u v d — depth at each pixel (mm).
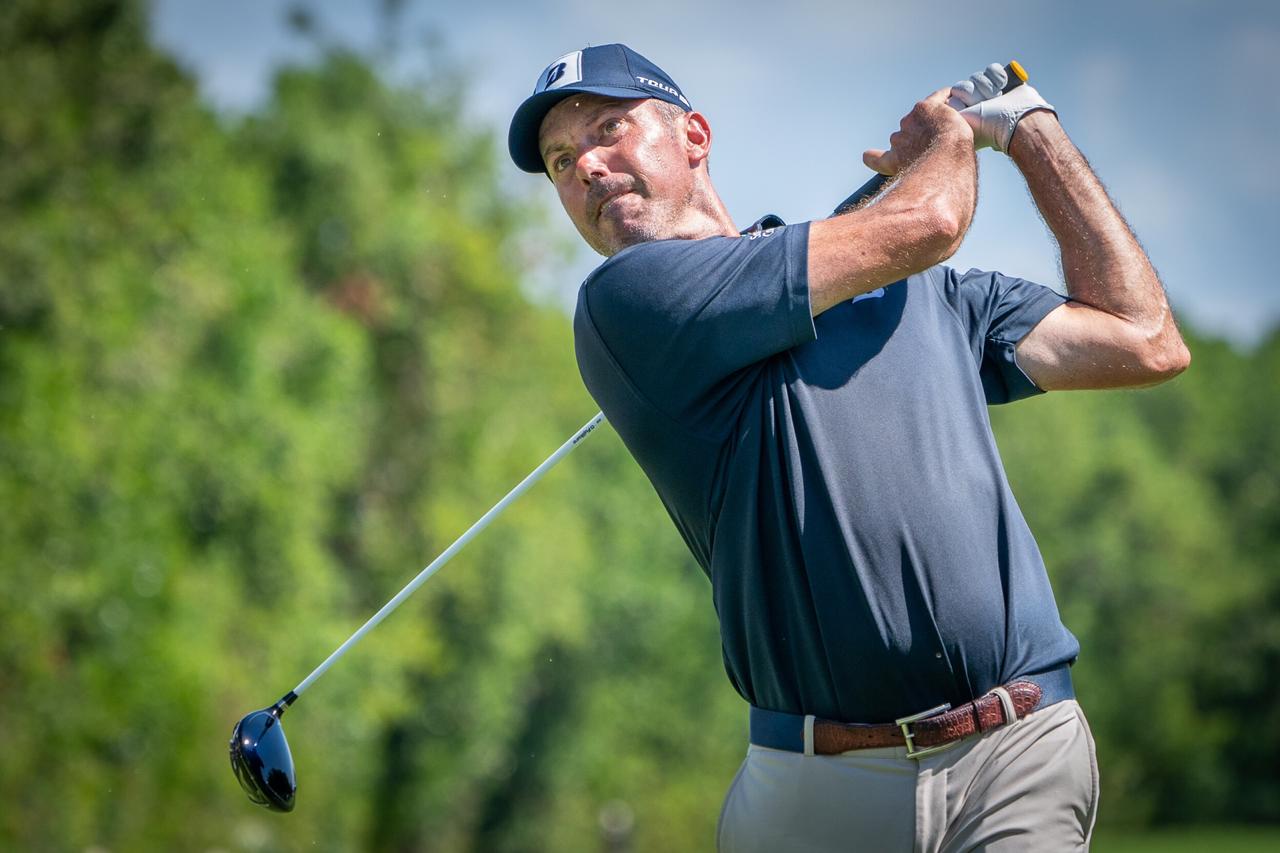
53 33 75500
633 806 115625
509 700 101875
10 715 60812
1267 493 183750
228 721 71562
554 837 110125
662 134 11773
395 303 96500
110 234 70812
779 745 10102
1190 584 162875
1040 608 9922
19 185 69500
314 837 78438
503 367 102125
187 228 75000
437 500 95750
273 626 75562
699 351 10125
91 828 62594
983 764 9609
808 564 9719
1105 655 160375
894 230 9836
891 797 9703
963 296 10922
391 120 110125
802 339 9914
